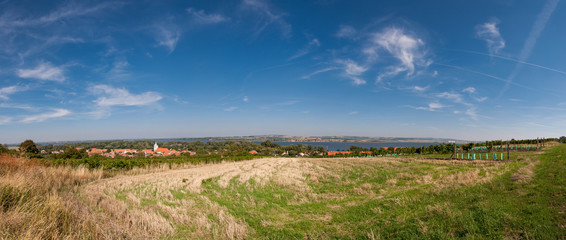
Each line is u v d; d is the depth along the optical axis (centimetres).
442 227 695
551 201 783
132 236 705
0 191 770
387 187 1478
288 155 10462
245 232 795
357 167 2747
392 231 727
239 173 2342
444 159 3158
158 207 1041
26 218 639
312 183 1753
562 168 1346
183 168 3350
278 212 1017
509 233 617
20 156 1795
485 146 4828
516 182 1120
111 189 1434
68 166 2064
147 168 2861
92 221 750
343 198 1238
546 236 566
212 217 933
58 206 777
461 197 990
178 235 755
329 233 757
